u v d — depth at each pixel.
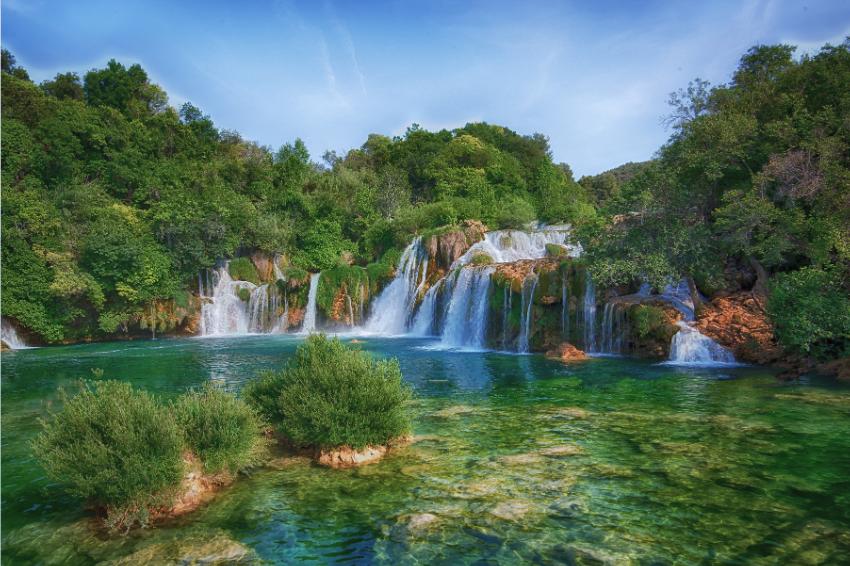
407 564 5.60
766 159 21.47
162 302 38.81
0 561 5.84
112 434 7.03
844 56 21.61
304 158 74.44
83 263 36.38
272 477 8.35
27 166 44.94
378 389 9.62
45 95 56.38
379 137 87.62
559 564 5.52
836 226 17.67
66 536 6.48
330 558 5.78
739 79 25.22
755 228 20.59
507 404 13.51
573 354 22.00
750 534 6.11
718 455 8.99
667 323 20.84
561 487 7.66
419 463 8.88
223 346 31.06
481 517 6.71
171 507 7.10
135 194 49.28
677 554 5.68
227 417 8.28
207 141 68.88
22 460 9.75
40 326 33.47
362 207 53.47
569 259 26.36
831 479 7.79
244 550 6.02
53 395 16.41
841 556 5.56
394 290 39.78
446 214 45.62
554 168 69.69
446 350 26.33
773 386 14.82
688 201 22.11
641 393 14.48
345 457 9.06
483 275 29.25
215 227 42.50
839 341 16.78
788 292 17.09
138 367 22.28
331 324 39.59
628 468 8.43
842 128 19.48
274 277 46.78
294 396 9.43
